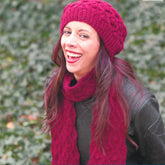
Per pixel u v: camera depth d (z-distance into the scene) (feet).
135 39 17.29
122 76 6.32
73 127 6.72
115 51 6.30
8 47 19.81
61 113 7.00
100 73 6.10
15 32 21.74
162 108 13.09
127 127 5.88
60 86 7.14
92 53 5.96
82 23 5.75
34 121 13.71
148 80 15.23
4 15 23.56
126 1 20.77
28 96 15.81
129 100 5.99
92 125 6.29
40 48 19.19
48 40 19.97
